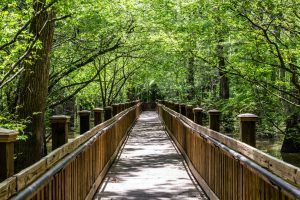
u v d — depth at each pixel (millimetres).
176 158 12211
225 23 11484
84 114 7793
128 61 26047
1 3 9203
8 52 9211
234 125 18344
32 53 8258
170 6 14547
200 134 7965
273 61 12000
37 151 8898
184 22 14422
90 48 15133
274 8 9750
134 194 7547
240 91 15922
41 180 3322
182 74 28828
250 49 11875
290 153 15414
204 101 22578
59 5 8453
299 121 14000
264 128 15562
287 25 10445
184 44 13273
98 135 7766
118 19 14273
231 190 5492
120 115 14812
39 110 8953
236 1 9914
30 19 7711
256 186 4141
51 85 14281
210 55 13258
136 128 24266
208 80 29641
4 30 7738
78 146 5855
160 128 24031
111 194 7555
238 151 5012
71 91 21531
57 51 14523
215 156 6730
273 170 3533
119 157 12484
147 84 46219
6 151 3021
